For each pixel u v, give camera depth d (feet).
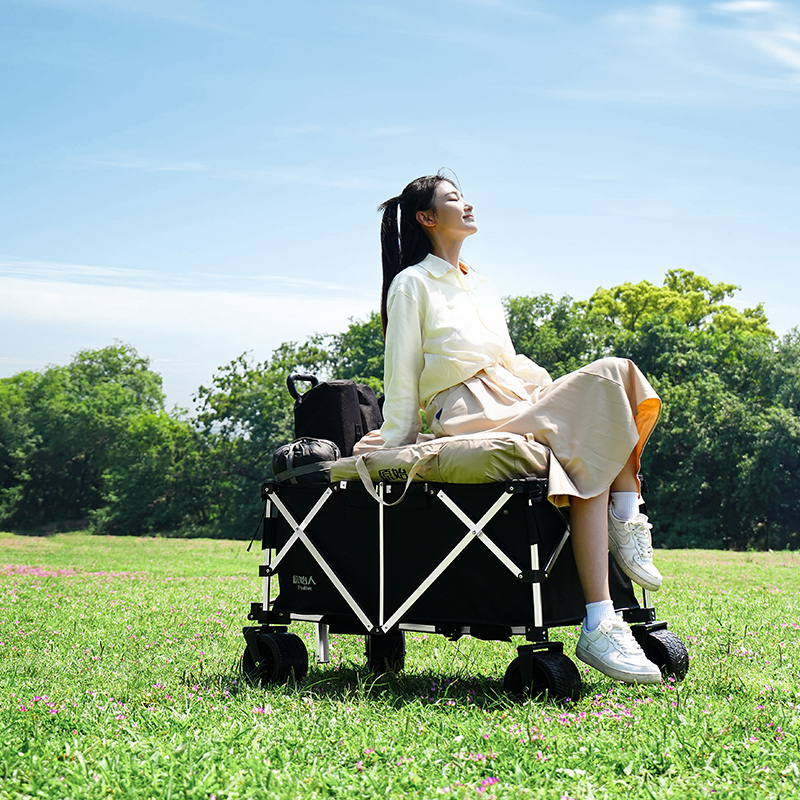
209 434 185.68
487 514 11.95
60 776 8.53
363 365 180.65
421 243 15.40
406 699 12.53
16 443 212.64
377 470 13.12
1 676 15.23
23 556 78.18
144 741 9.61
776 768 8.45
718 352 156.46
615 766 8.59
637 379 12.42
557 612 12.23
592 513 12.12
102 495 202.69
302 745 9.53
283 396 180.14
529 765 8.68
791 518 135.44
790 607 25.03
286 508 14.82
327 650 15.51
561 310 162.81
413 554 12.91
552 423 12.24
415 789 8.14
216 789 8.00
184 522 189.98
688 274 192.85
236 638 19.99
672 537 138.00
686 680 13.12
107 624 23.62
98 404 216.74
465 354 13.88
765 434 132.77
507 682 12.16
